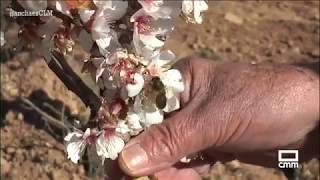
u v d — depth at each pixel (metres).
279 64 0.52
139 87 0.32
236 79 0.49
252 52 1.16
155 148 0.43
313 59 1.14
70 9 0.30
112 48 0.32
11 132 0.90
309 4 1.37
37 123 0.92
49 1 0.31
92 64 0.33
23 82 1.00
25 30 0.33
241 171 0.84
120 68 0.32
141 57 0.32
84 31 0.32
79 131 0.36
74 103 0.94
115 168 0.42
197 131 0.46
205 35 1.20
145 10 0.31
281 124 0.50
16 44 0.34
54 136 0.89
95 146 0.35
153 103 0.34
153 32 0.32
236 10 1.32
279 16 1.30
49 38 0.33
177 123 0.46
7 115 0.93
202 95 0.48
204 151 0.50
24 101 0.90
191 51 1.13
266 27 1.25
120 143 0.35
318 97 0.50
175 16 0.32
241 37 1.21
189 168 0.50
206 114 0.47
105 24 0.31
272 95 0.49
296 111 0.50
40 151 0.86
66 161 0.84
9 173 0.83
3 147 0.87
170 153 0.44
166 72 0.33
